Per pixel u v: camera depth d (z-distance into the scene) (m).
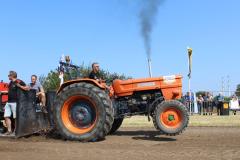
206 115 25.02
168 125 10.84
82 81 11.32
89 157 8.26
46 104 12.21
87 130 10.93
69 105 11.19
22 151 9.14
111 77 12.59
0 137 11.48
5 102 12.69
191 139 11.15
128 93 11.62
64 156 8.41
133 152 8.87
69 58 12.00
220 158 8.04
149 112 11.45
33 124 11.63
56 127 11.15
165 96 11.37
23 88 11.37
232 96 28.28
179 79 11.40
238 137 11.52
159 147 9.64
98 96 10.85
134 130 13.91
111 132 12.72
